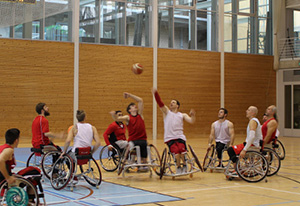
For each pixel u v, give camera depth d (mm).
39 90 18406
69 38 19266
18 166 10258
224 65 22594
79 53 19234
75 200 6316
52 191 7113
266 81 23828
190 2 21984
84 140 7480
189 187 7531
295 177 8750
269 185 7773
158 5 21203
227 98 22656
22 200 5297
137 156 8438
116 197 6566
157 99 8461
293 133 23234
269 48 24188
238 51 23219
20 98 18047
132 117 8445
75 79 19078
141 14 20906
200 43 22234
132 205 5949
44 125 8445
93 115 19453
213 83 22281
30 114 18219
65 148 7391
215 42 22672
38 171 5699
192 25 22047
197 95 21828
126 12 20516
